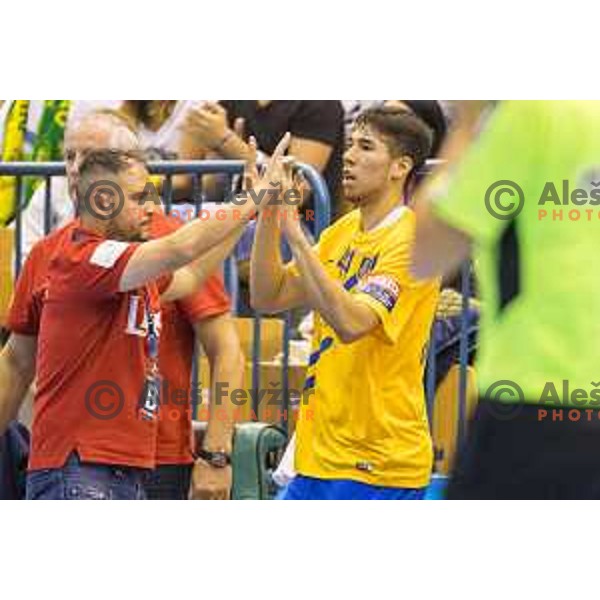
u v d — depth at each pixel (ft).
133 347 39.09
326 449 40.04
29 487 39.65
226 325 42.11
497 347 31.63
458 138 32.37
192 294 41.63
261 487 42.55
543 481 31.40
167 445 41.75
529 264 31.37
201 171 45.29
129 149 39.65
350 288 40.06
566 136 31.22
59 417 39.01
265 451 42.55
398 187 40.09
